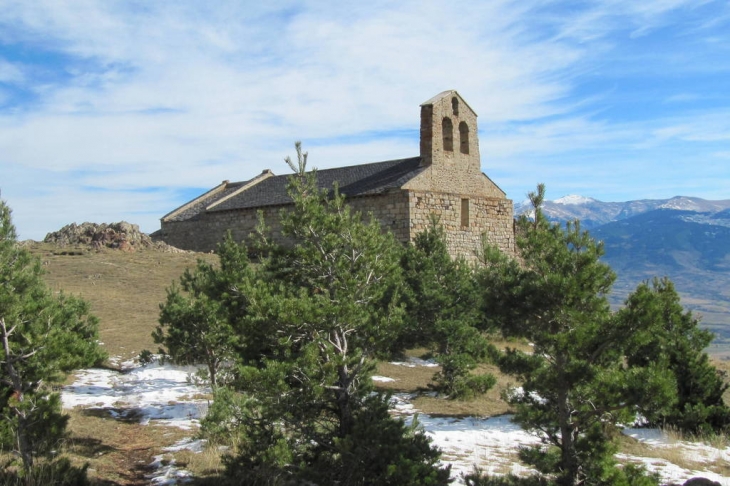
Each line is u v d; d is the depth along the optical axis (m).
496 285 10.23
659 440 14.17
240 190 47.31
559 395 9.50
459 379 17.70
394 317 10.47
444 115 37.16
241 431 10.49
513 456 11.83
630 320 8.96
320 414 10.22
